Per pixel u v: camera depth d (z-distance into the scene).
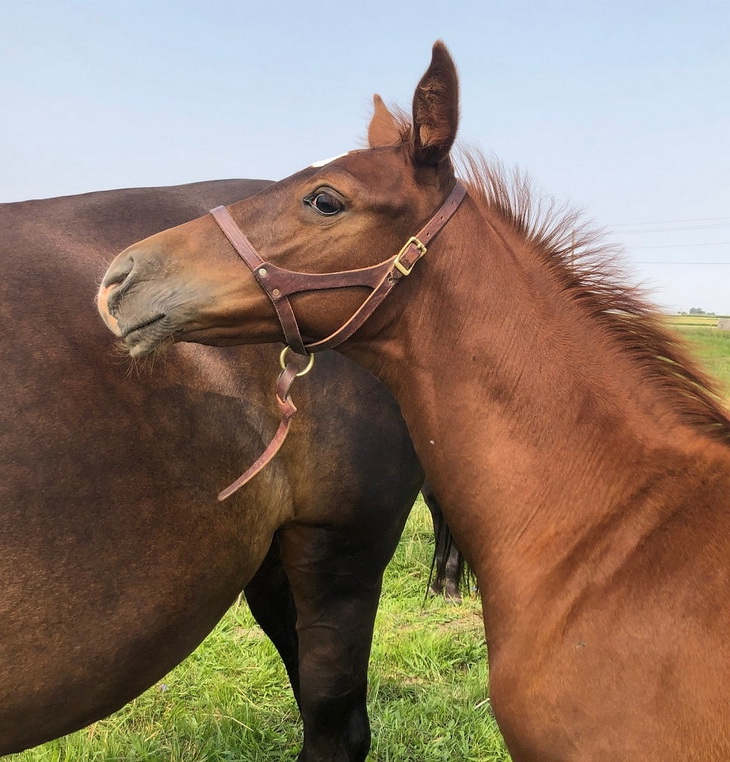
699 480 1.85
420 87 1.86
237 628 4.66
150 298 1.92
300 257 1.93
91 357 2.01
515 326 2.00
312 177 1.93
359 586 2.68
